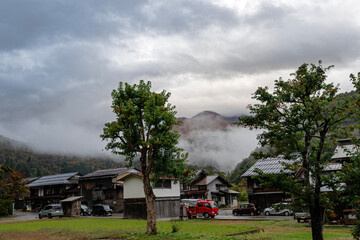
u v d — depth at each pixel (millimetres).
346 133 15242
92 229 23594
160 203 36562
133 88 22578
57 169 188125
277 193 42312
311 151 15891
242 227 24016
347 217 26562
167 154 22734
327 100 14703
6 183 55500
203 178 67750
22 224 32000
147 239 17859
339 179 13789
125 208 38125
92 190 57312
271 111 15188
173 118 21766
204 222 31297
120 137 21562
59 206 44531
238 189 81938
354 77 13945
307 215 26500
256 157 16500
